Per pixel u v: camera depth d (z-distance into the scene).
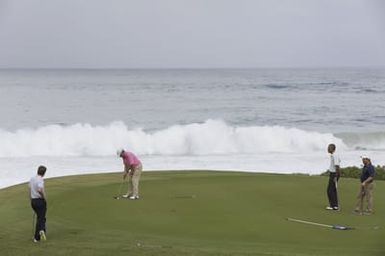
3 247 14.86
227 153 53.28
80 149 53.53
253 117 82.62
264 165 44.31
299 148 57.34
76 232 16.42
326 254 13.70
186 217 18.34
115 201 21.17
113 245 14.72
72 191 23.48
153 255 13.55
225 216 18.52
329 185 20.02
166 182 26.33
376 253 13.86
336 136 60.72
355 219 18.36
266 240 15.34
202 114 84.88
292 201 21.44
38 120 75.19
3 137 53.62
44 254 13.93
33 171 39.69
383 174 30.33
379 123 78.12
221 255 13.41
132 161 21.72
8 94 112.06
